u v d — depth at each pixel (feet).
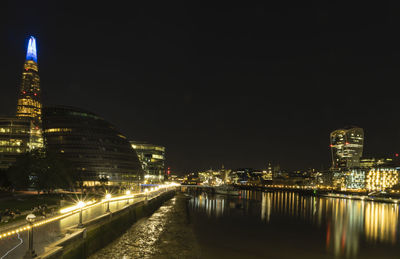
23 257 67.05
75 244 94.43
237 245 173.37
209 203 474.08
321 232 232.53
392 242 201.77
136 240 158.92
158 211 309.83
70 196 304.50
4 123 516.32
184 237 180.96
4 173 326.24
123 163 609.01
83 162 563.07
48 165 272.51
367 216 367.04
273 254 158.10
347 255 163.12
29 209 180.65
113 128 647.97
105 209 186.70
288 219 305.12
